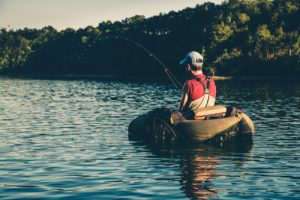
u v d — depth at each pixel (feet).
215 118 36.19
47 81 288.30
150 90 152.15
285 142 34.99
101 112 64.28
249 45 346.33
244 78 326.85
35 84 230.07
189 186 21.56
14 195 20.30
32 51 542.16
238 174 24.02
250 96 104.94
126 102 88.74
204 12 431.84
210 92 35.88
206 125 34.65
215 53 359.87
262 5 400.67
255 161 27.58
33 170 25.43
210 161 27.71
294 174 23.91
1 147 33.42
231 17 386.11
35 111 67.41
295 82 231.50
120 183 22.30
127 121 51.29
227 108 36.76
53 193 20.61
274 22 383.45
